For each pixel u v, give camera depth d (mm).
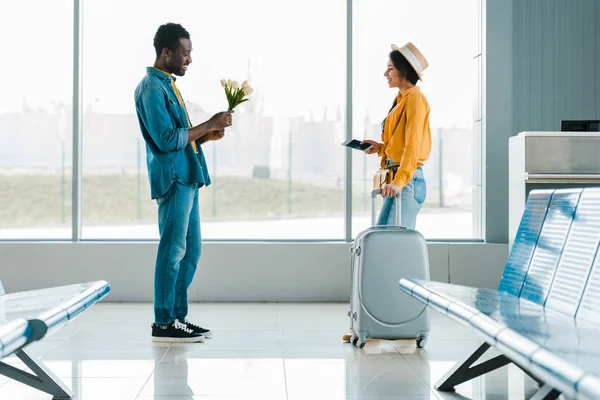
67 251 5371
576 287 2297
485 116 5523
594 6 5504
